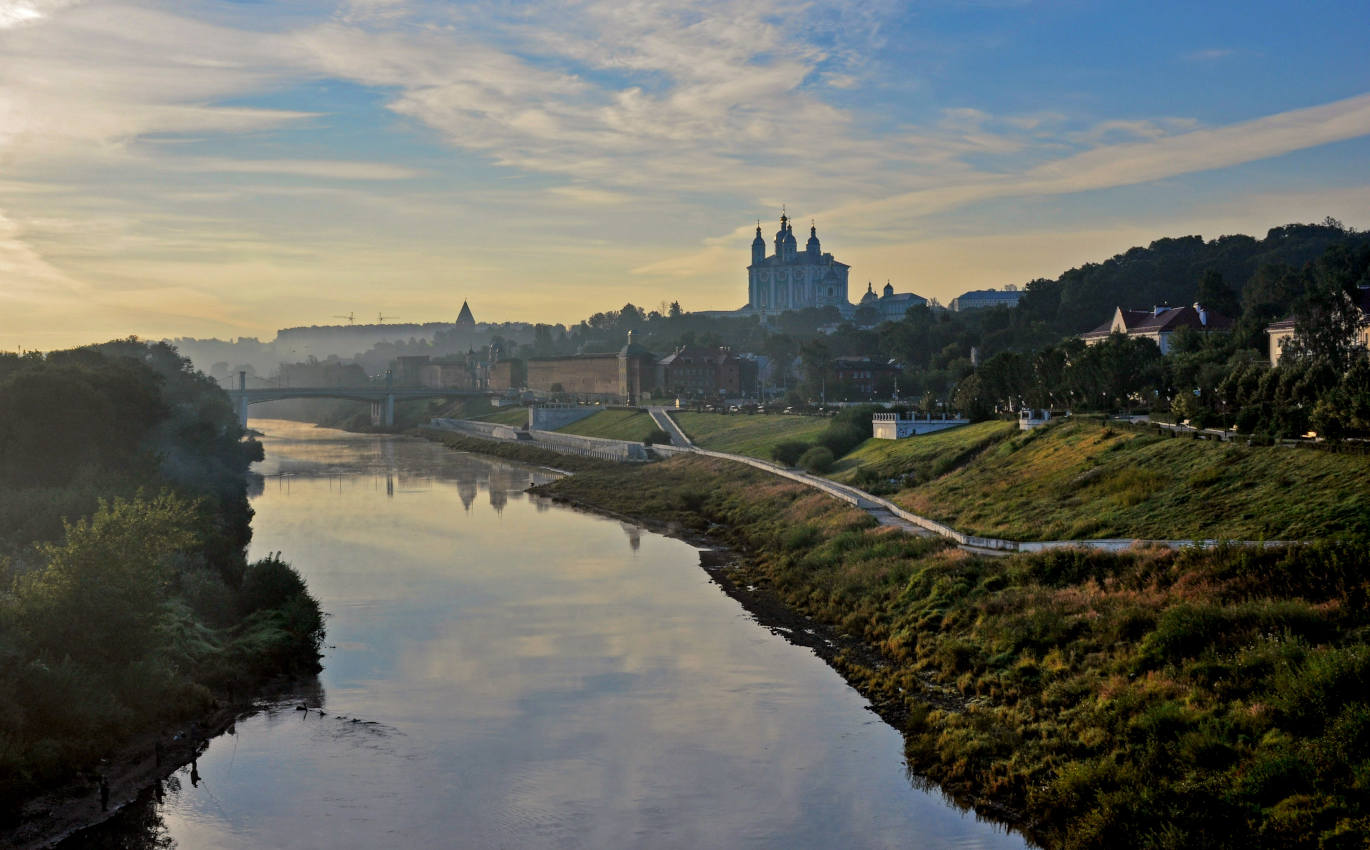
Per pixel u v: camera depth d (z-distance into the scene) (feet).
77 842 133.39
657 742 162.40
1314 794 117.19
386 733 169.07
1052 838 126.11
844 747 157.99
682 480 469.57
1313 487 197.67
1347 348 355.36
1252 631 150.10
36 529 238.07
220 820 139.23
